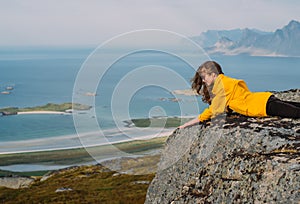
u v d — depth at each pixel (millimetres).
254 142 5410
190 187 5887
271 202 4461
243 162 5191
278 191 4473
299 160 4633
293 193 4301
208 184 5590
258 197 4664
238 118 6215
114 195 35625
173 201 6055
